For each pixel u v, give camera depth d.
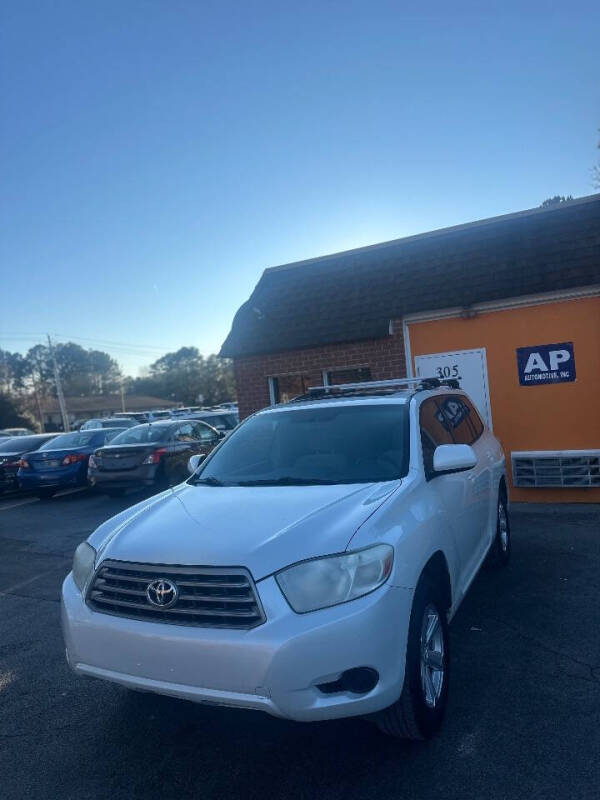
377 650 3.02
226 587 3.07
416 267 10.27
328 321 10.59
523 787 2.96
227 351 11.32
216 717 3.81
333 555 3.11
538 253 9.35
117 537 3.64
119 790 3.18
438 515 3.90
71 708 4.04
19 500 14.77
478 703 3.74
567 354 9.20
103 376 113.94
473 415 6.22
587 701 3.67
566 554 6.59
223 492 4.20
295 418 4.96
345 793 3.03
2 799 3.16
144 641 3.14
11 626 5.68
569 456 9.09
